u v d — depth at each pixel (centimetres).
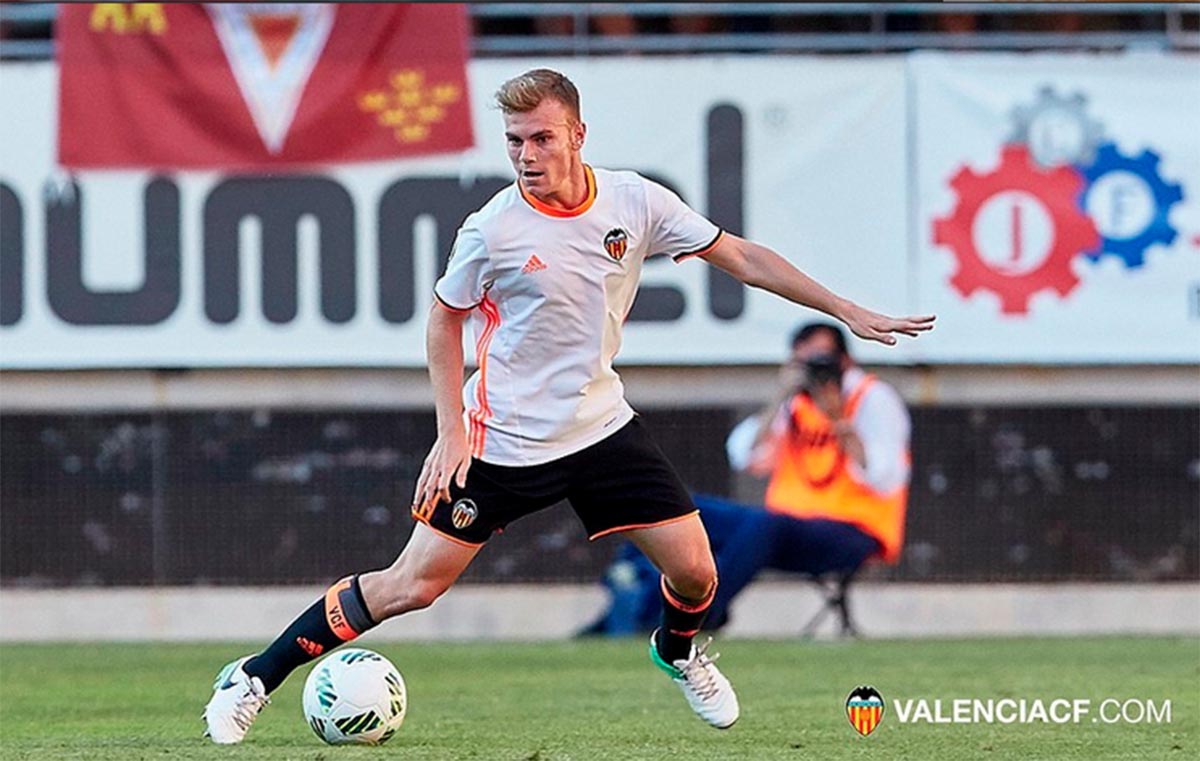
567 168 1739
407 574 1859
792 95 3947
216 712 1930
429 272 3959
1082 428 4044
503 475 1809
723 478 3997
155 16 3953
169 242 3950
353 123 3950
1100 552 4041
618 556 4031
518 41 4031
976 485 4028
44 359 3947
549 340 1788
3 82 3950
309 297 3956
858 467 3816
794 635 4019
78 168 3947
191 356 3956
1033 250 3944
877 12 4191
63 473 4025
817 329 3878
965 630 4025
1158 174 3941
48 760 1881
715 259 1812
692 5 4122
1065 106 3950
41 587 4022
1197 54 3962
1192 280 3947
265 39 3953
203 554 4022
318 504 4028
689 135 3947
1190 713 2394
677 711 2466
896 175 3944
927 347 3947
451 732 2164
